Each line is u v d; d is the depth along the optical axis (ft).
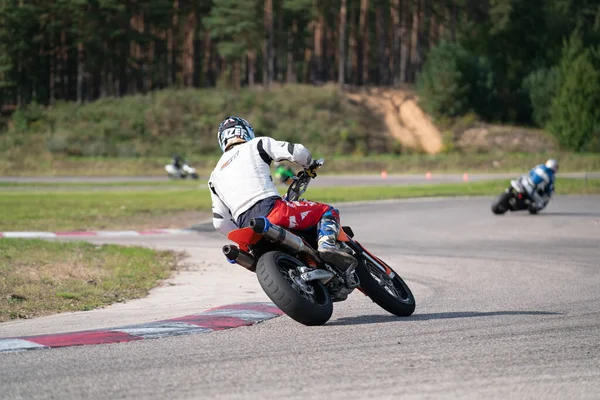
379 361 58.39
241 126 78.23
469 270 136.05
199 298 104.42
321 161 76.13
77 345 64.75
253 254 76.18
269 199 73.97
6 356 59.93
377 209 289.33
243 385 51.03
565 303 94.32
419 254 163.02
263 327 75.00
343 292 77.46
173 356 60.13
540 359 59.16
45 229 212.64
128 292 109.60
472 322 77.66
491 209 279.90
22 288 105.70
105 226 225.97
